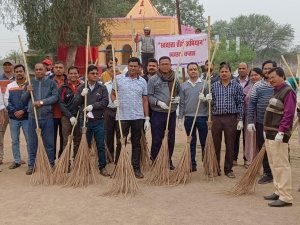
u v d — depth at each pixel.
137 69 5.52
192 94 5.75
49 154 5.75
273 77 4.34
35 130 5.70
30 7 14.89
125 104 5.46
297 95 4.85
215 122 5.55
